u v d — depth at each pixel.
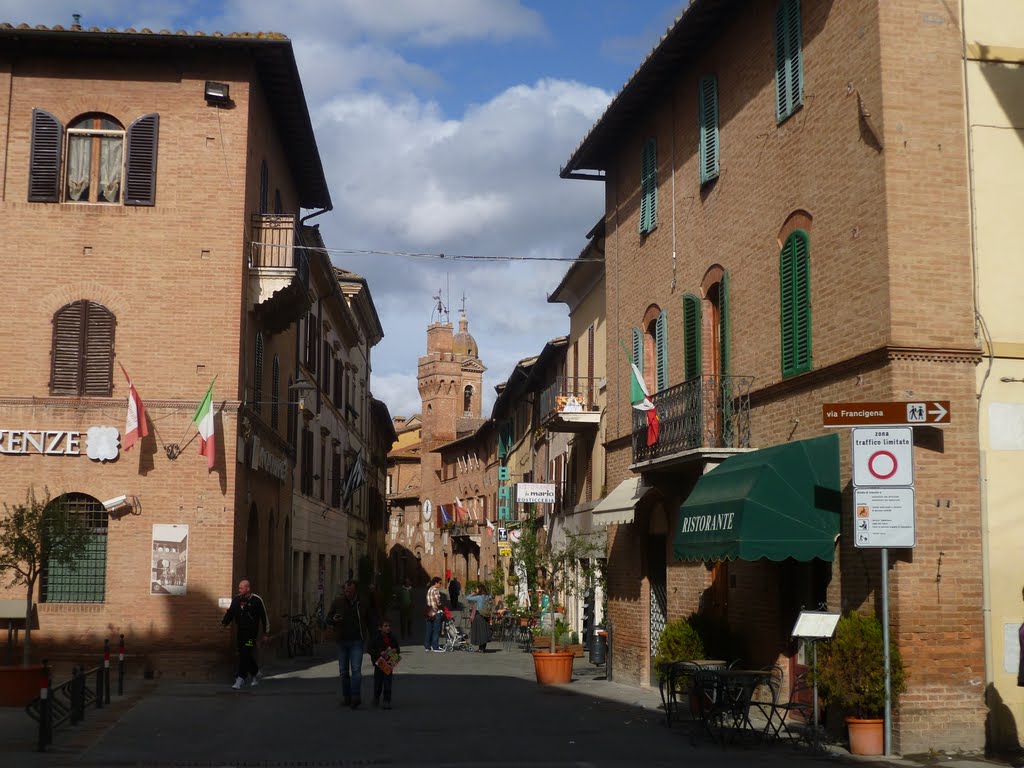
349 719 17.22
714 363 20.34
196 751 13.83
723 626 18.42
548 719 17.42
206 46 23.58
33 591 22.61
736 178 19.16
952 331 14.36
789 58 17.20
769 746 14.53
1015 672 14.05
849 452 14.96
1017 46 14.99
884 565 13.57
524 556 28.77
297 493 34.50
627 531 24.39
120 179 23.66
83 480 22.81
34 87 23.55
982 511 14.20
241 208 23.66
